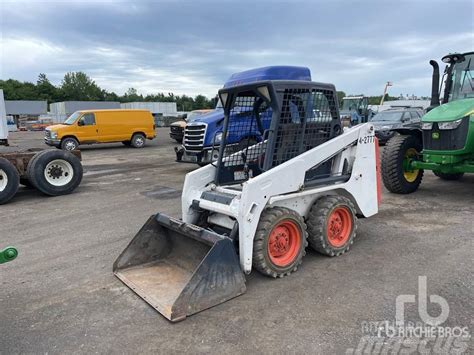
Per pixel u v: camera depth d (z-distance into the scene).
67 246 5.36
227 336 3.08
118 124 19.44
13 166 8.10
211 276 3.51
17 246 5.42
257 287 3.87
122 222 6.46
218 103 11.78
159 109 66.75
